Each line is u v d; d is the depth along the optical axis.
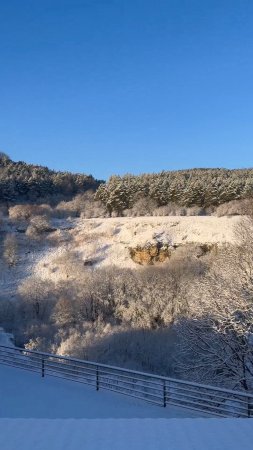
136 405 12.77
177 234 54.81
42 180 94.69
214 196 67.06
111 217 69.50
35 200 89.50
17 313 44.84
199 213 64.31
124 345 36.47
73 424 8.88
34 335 40.66
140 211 68.69
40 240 60.41
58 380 15.18
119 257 54.84
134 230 57.91
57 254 57.19
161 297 42.00
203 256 48.94
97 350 35.44
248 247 21.94
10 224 64.69
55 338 38.97
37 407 12.79
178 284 42.31
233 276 20.73
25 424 8.91
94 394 13.77
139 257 53.41
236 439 7.93
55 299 45.66
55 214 71.31
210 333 19.80
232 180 68.50
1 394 13.87
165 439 7.95
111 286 45.31
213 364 19.17
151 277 45.12
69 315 42.50
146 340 36.78
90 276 48.16
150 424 8.83
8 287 50.72
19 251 58.28
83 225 63.91
